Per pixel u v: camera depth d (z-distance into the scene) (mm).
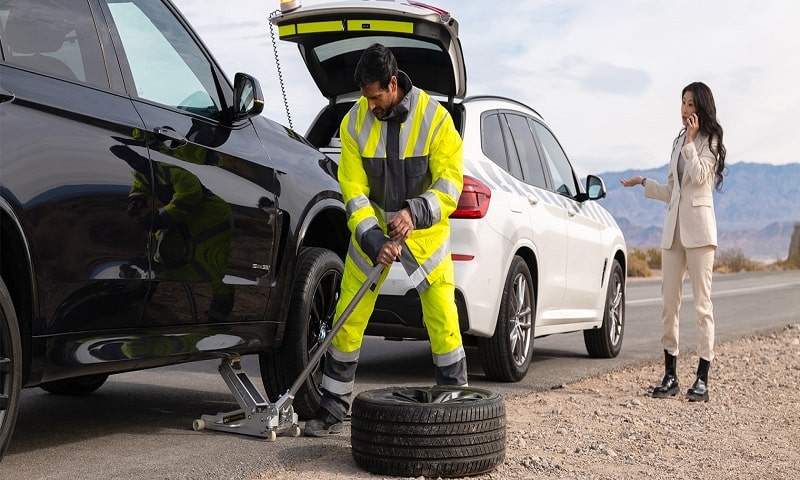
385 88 4914
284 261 5582
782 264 43406
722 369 8773
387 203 5133
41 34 4270
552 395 7188
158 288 4648
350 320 5309
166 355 4750
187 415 6059
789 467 5117
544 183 8414
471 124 7516
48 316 4098
